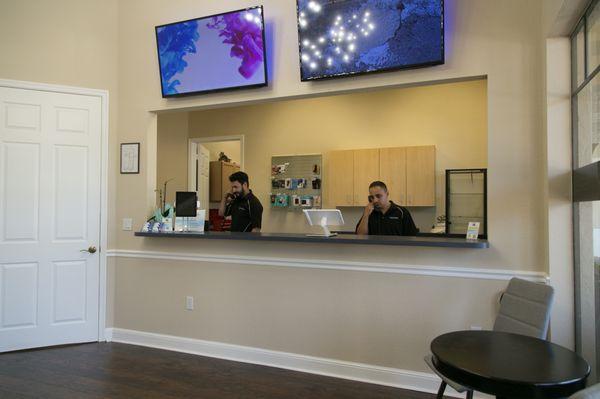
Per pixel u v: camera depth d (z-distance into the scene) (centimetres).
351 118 559
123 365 334
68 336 379
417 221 528
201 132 630
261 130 601
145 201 386
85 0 392
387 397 282
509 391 147
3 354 355
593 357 228
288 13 338
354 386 298
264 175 598
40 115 374
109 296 393
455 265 286
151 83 388
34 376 312
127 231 391
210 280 359
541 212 269
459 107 516
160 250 378
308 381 306
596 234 225
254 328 343
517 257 273
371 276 308
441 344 186
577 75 244
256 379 309
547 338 256
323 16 310
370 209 365
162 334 375
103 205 391
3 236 360
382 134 545
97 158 392
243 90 352
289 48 337
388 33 293
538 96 271
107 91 396
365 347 308
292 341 330
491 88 280
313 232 570
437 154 522
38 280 370
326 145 569
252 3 351
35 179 371
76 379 307
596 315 225
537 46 271
